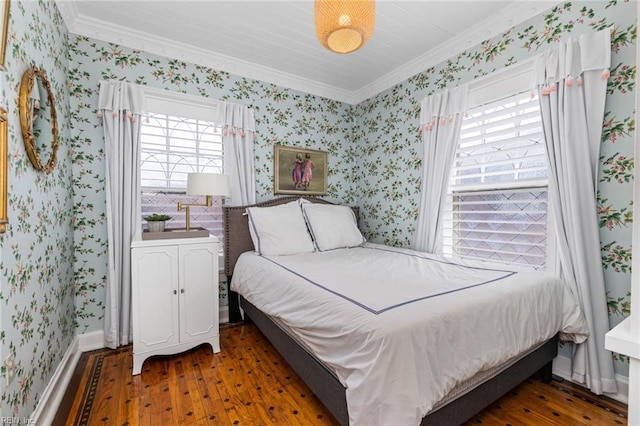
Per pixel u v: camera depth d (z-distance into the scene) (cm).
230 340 242
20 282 128
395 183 316
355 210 358
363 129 361
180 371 195
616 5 166
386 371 99
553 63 185
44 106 163
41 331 151
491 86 229
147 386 178
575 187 175
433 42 252
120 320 231
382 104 331
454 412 122
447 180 255
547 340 167
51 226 171
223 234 279
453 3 203
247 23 226
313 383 146
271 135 312
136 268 193
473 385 130
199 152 275
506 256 225
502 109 221
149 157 254
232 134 281
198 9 210
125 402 163
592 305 172
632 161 162
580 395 169
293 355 168
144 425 146
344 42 149
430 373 105
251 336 250
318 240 278
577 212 175
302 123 332
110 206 227
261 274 211
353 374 110
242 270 243
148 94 249
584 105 174
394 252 261
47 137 166
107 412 155
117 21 223
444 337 113
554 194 185
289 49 264
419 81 287
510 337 135
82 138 224
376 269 193
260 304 200
